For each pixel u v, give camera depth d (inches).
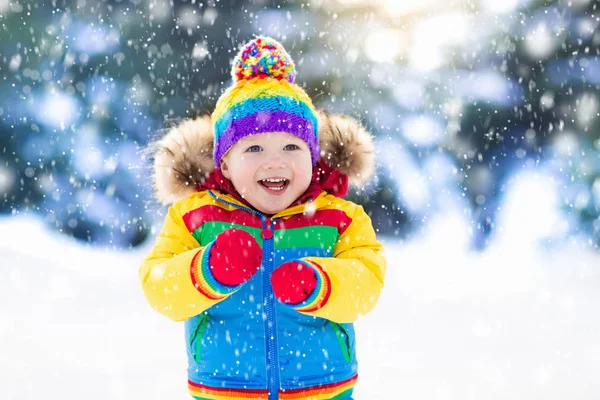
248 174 123.1
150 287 113.5
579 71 447.8
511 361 190.9
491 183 449.7
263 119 124.1
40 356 192.9
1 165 434.6
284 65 131.4
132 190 434.3
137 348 203.5
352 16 443.5
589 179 447.2
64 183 435.2
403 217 454.9
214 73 454.6
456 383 173.2
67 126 438.0
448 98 444.8
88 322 232.4
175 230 125.2
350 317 112.5
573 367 183.9
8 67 438.9
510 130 451.5
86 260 333.4
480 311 252.2
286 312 118.9
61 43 445.1
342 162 133.6
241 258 102.6
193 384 120.5
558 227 442.0
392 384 173.8
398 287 299.6
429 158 447.8
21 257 316.8
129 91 444.8
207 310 120.5
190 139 132.1
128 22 450.3
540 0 446.9
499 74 447.8
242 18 454.0
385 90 440.5
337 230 125.0
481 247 434.0
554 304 262.4
